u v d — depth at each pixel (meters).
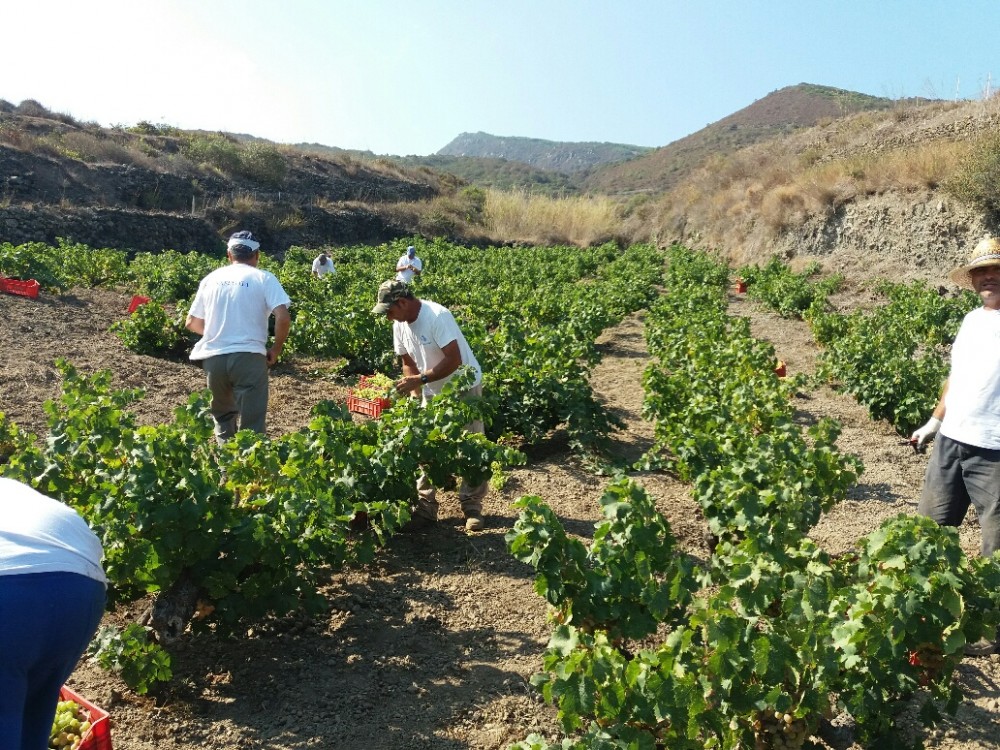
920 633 3.64
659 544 4.22
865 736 3.73
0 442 5.99
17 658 2.19
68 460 4.62
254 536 4.19
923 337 14.56
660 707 3.15
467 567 5.66
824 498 6.00
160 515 3.98
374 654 4.55
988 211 21.66
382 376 9.09
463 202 48.72
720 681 3.37
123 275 18.47
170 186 34.97
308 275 18.62
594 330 14.77
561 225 46.56
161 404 9.38
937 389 9.66
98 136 37.75
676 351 11.55
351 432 5.89
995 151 21.47
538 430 8.27
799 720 3.52
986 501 4.81
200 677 4.26
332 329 11.94
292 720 3.95
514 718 4.04
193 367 11.52
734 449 6.61
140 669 3.84
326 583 5.31
